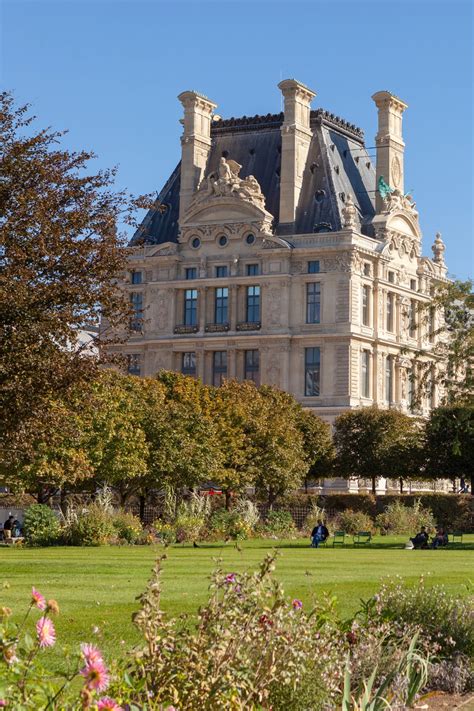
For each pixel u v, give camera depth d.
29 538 88.81
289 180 183.00
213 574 16.81
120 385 106.62
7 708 12.51
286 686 16.91
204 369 185.38
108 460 102.69
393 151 190.75
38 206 44.47
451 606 24.97
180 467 111.94
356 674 20.41
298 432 136.88
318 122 187.88
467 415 98.00
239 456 126.25
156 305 189.75
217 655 15.23
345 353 176.00
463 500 130.88
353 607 34.19
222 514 103.31
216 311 186.62
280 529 107.88
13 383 43.78
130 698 14.84
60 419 50.44
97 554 70.56
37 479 95.56
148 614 15.09
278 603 16.70
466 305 95.75
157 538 93.31
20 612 32.84
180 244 189.38
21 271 42.72
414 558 68.19
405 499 132.50
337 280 177.50
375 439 148.88
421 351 99.50
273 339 179.38
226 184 185.75
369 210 190.38
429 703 21.44
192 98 190.75
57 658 23.77
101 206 47.09
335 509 135.50
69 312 43.88
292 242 180.75
